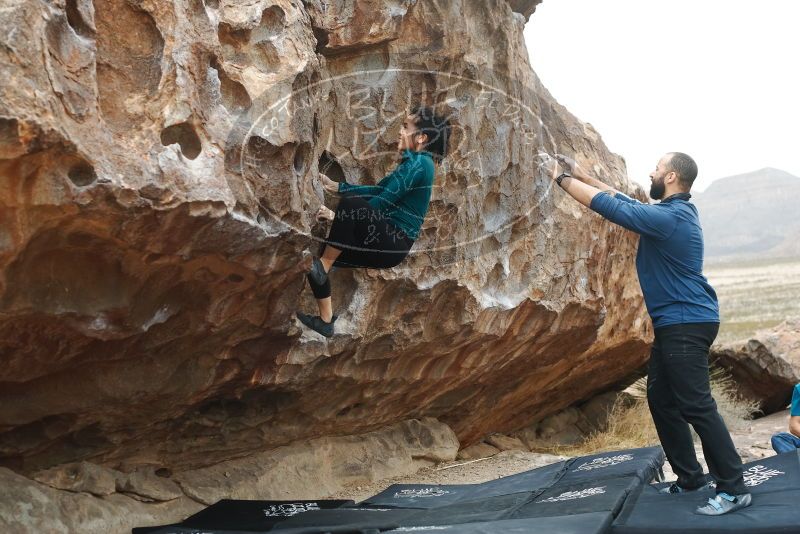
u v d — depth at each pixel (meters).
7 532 3.82
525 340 6.68
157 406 4.23
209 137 3.23
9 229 2.77
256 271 3.66
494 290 5.91
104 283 3.30
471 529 3.77
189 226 3.18
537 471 5.69
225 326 3.94
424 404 6.58
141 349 3.77
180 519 4.73
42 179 2.72
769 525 3.71
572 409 10.38
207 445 4.95
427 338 5.54
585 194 4.49
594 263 7.31
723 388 10.99
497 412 8.06
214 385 4.36
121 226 3.01
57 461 4.26
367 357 5.27
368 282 4.90
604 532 3.75
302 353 4.67
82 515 4.24
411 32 4.91
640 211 4.33
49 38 2.66
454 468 6.97
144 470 4.77
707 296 4.35
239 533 4.25
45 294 3.15
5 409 3.72
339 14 4.55
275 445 5.50
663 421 4.61
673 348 4.29
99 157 2.81
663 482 5.15
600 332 8.05
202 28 3.26
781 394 11.29
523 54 6.07
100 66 3.00
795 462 4.77
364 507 5.04
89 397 3.86
